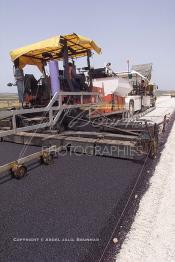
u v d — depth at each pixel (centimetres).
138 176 452
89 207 337
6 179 443
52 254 248
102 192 383
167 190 390
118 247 259
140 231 285
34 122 703
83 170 484
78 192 383
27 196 372
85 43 724
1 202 355
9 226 295
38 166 511
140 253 249
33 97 793
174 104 2759
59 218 310
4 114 480
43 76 823
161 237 273
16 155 598
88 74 862
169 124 1133
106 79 1080
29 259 241
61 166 511
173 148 669
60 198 364
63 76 720
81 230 286
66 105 666
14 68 768
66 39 698
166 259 239
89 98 836
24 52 709
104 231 285
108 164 523
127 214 321
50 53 797
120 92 1119
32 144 693
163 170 486
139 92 1769
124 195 372
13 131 507
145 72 2033
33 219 309
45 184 417
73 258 242
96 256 245
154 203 348
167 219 307
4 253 250
